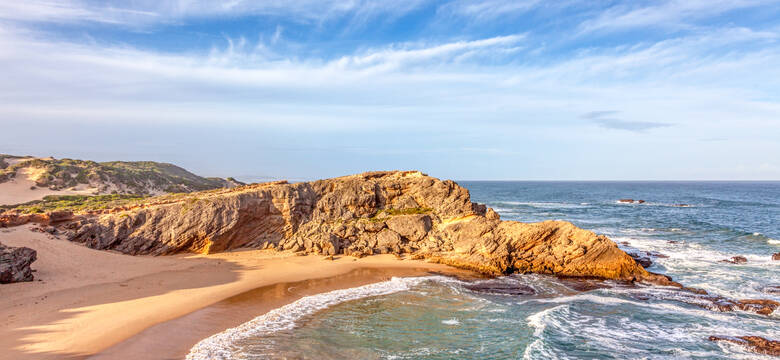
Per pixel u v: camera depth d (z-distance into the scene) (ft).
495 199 491.31
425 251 143.74
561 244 131.95
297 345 72.79
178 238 137.18
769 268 133.39
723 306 96.63
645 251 159.84
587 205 387.96
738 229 216.13
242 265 127.85
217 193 173.06
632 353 72.90
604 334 81.15
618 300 102.83
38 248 111.75
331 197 163.63
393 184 167.73
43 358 62.90
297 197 158.51
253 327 80.38
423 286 112.16
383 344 74.59
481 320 87.81
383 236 149.48
